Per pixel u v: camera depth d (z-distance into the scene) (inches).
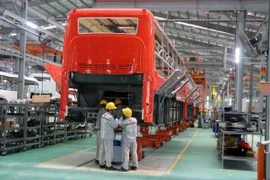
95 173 361.4
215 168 426.6
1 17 585.9
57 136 646.5
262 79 733.3
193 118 1208.8
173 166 428.5
